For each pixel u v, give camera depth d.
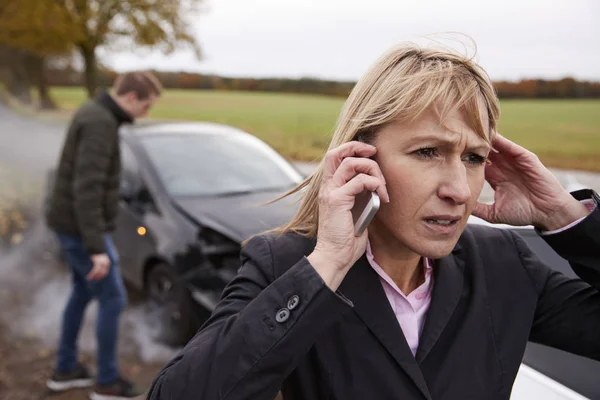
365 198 0.89
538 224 1.11
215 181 3.84
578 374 1.47
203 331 0.94
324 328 0.86
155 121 4.70
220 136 4.38
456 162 0.88
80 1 9.32
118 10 9.55
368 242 0.99
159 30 9.67
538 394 1.47
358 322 0.93
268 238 1.05
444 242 0.90
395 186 0.89
